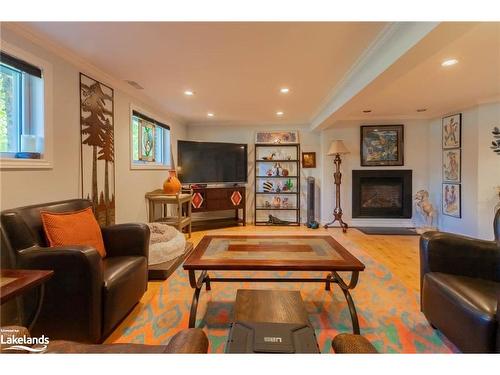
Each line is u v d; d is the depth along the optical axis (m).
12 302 1.75
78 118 2.48
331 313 1.96
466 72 2.73
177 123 5.09
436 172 4.78
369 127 5.06
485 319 1.27
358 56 2.36
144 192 3.79
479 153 3.89
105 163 2.88
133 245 2.10
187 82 3.05
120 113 3.17
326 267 1.67
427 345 1.60
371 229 4.88
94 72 2.66
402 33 1.82
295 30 1.92
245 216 5.48
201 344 0.86
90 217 2.03
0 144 1.91
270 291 1.74
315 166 5.52
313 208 5.21
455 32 1.54
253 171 5.65
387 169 5.05
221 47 2.20
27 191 1.97
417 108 4.28
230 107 4.23
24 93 2.04
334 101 3.54
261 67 2.62
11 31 1.84
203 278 1.95
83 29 1.90
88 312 1.50
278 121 5.37
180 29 1.91
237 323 1.13
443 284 1.59
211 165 5.11
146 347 1.00
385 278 2.60
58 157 2.25
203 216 5.61
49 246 1.69
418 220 5.00
